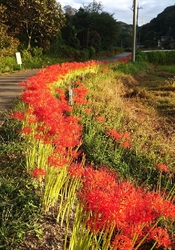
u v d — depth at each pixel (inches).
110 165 208.8
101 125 284.0
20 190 144.3
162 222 143.8
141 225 79.9
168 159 225.1
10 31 1082.7
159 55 1304.1
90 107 333.1
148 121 324.5
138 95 475.5
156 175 209.9
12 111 286.8
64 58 1421.0
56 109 155.7
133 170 213.5
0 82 544.7
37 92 176.7
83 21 1951.3
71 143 126.9
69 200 123.5
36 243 118.4
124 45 3892.7
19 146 199.5
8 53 929.5
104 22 2128.4
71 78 526.9
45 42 1277.1
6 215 125.2
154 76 836.6
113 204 69.7
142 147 249.9
